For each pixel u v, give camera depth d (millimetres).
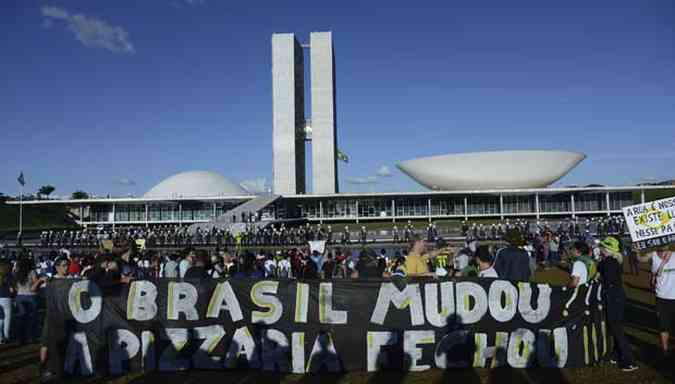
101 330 8516
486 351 8406
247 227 52500
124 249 12234
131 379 8062
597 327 8680
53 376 8352
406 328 8398
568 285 8641
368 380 7848
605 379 7727
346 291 8461
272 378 8023
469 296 8477
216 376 8141
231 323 8531
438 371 8258
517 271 8617
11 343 10969
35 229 69938
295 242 47812
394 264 13953
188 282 8625
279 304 8492
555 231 47156
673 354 8984
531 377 7879
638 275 21656
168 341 8523
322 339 8406
